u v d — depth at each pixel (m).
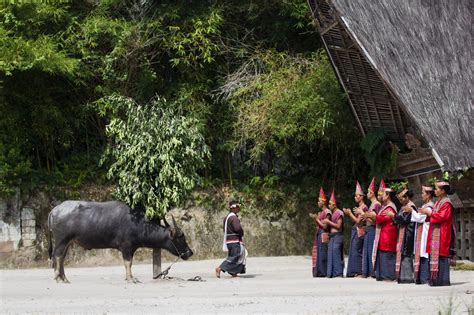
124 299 24.97
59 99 48.38
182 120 32.66
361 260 34.94
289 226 50.38
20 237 44.75
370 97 43.28
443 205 28.47
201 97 49.78
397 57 38.50
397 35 39.59
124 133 32.28
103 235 31.70
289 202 50.72
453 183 38.44
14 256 44.38
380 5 40.62
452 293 24.20
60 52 44.66
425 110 37.16
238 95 48.38
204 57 48.31
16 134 46.41
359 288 28.25
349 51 41.06
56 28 47.03
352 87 43.34
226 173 51.56
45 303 24.08
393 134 44.44
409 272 30.55
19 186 45.19
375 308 21.30
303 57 49.50
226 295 25.91
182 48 48.38
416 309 21.02
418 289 27.34
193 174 32.75
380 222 32.12
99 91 47.28
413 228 30.56
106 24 46.47
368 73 41.81
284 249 49.81
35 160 48.38
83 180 47.69
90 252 46.22
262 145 47.75
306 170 53.19
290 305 22.42
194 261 46.28
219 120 50.28
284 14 50.12
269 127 47.22
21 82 46.38
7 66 42.69
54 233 31.89
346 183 52.34
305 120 46.69
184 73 50.03
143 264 45.91
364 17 39.03
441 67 39.34
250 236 49.31
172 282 32.22
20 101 46.47
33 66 43.78
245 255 35.16
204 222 48.81
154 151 31.88
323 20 40.97
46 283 32.38
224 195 49.84
